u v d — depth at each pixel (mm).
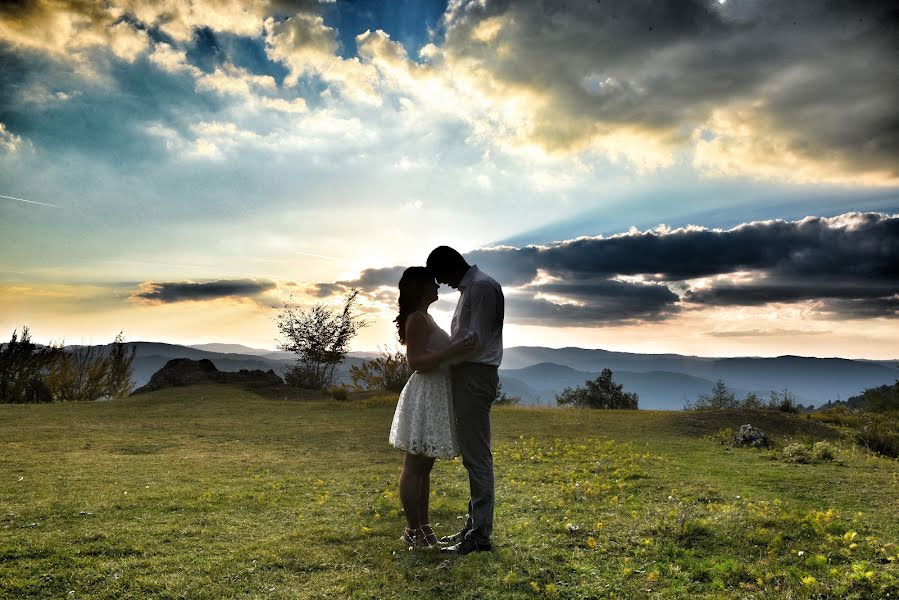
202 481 6824
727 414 14383
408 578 3480
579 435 11906
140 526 4652
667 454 9555
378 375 23781
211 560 3773
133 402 18172
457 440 4043
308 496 5984
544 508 5281
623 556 3830
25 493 5988
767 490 6480
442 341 4094
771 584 3291
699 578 3445
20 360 20859
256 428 12727
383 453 9477
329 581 3441
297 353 25672
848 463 8734
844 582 3217
